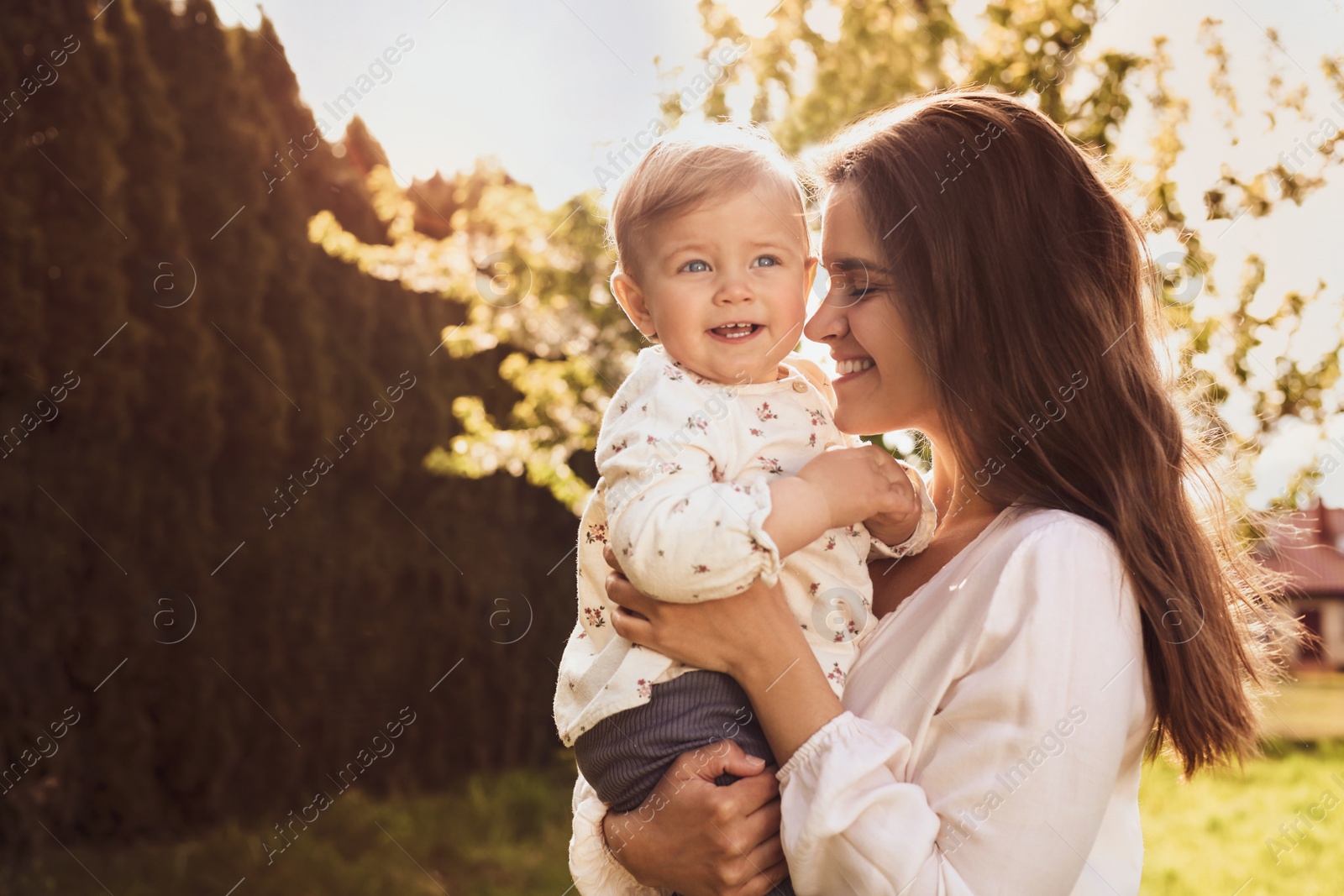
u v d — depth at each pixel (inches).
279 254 243.4
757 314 62.5
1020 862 48.4
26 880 183.3
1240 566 67.0
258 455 235.8
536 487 309.4
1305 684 426.3
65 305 206.7
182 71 227.8
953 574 57.9
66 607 206.5
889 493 60.0
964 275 59.1
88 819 208.2
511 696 292.2
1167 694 55.2
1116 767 50.3
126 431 213.6
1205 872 194.9
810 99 210.5
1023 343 58.6
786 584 60.2
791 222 64.5
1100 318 58.9
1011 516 58.3
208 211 228.2
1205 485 66.8
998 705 51.0
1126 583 54.2
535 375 243.6
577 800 66.6
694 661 57.2
